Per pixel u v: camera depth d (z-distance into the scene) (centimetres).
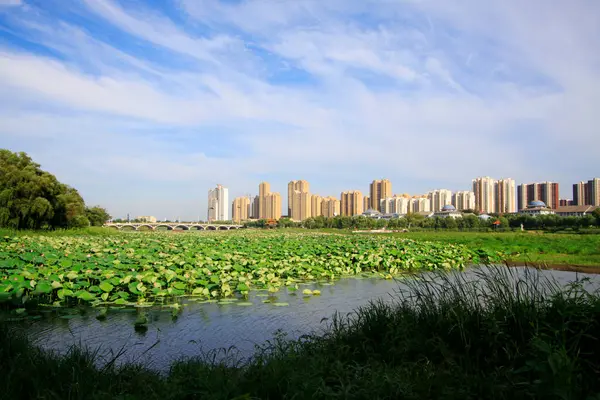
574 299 619
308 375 550
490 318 638
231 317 1226
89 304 1375
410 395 482
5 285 1291
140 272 1720
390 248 3184
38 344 961
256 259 2270
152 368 812
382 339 741
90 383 566
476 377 522
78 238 4069
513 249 3497
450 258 2825
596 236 5206
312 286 1789
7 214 4597
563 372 429
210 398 495
